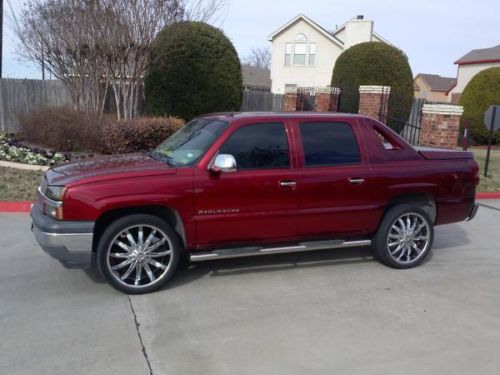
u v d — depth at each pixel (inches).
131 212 182.2
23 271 203.8
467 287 202.7
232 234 192.2
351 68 727.7
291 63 1561.3
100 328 155.9
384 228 216.4
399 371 135.0
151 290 185.0
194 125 219.5
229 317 166.9
